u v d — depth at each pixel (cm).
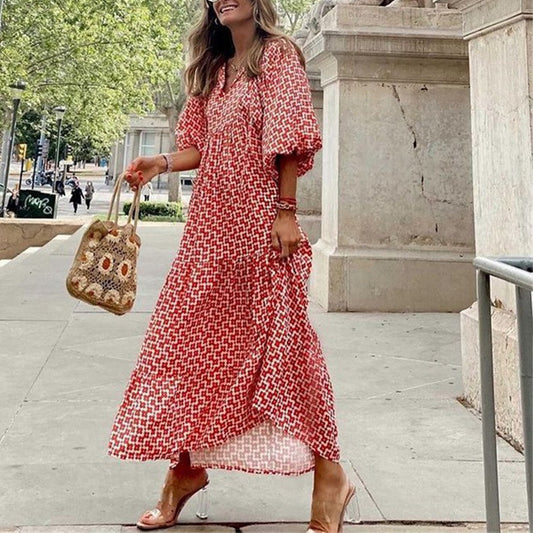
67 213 3362
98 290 217
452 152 666
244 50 232
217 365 221
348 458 301
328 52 642
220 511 249
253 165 221
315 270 718
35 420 343
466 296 661
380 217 664
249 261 221
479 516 247
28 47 2131
